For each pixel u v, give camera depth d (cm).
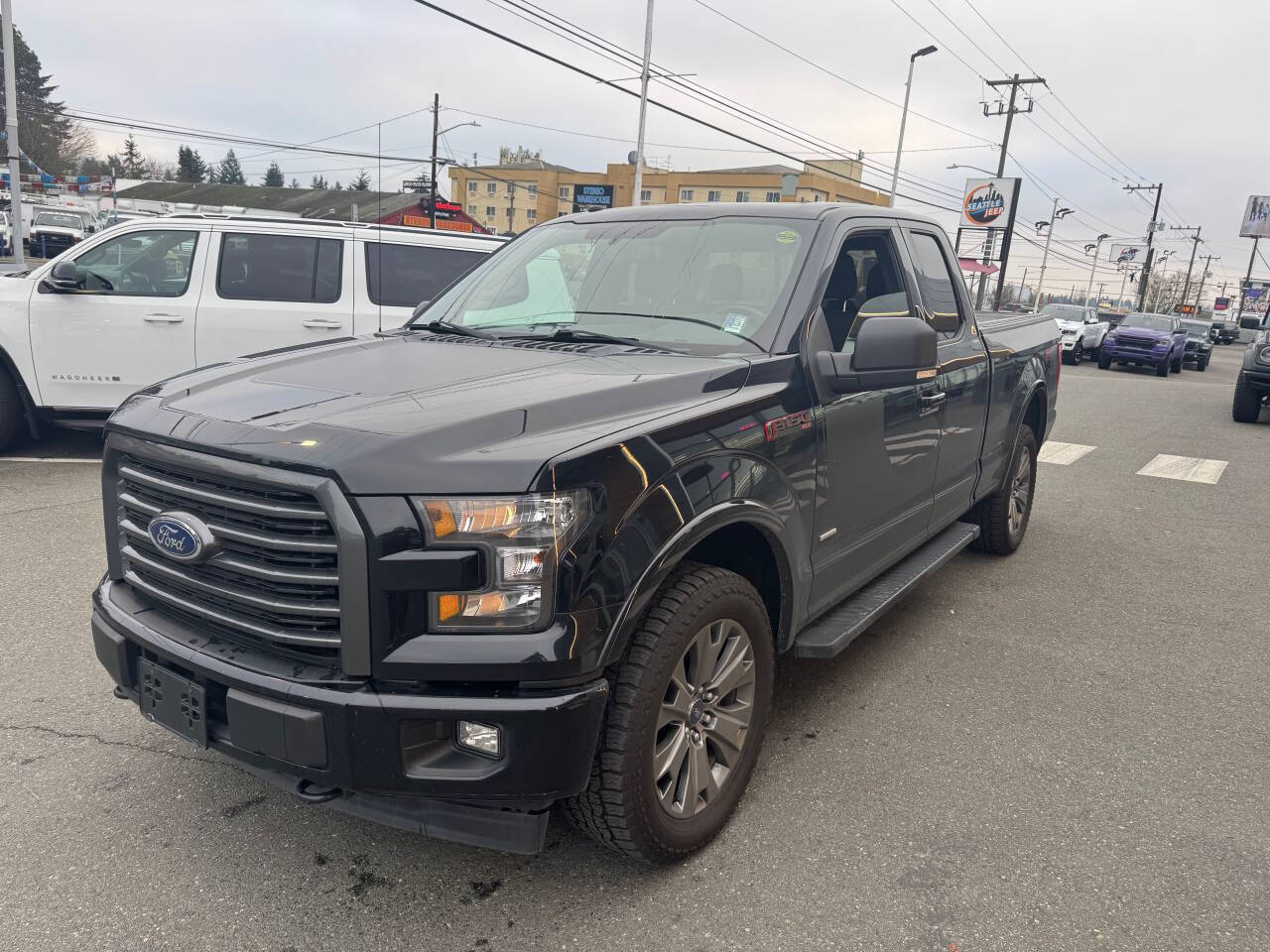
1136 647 470
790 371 307
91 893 254
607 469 228
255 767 235
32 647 407
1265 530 727
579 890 262
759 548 308
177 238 755
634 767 243
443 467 214
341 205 7331
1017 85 4394
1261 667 449
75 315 732
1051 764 345
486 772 219
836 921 252
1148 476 942
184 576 246
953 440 442
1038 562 613
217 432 234
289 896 256
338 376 276
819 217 354
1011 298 7644
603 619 223
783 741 354
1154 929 254
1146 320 2828
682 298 338
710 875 270
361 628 213
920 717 380
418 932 243
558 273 370
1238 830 305
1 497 640
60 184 7075
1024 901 263
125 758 323
